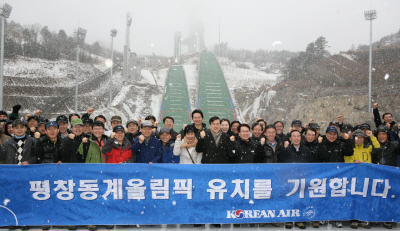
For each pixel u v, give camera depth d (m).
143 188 5.79
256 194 5.88
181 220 5.80
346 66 66.62
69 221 5.70
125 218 5.76
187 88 58.59
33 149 5.90
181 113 45.97
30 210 5.67
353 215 6.07
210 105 50.16
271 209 5.91
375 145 6.62
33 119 7.82
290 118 40.22
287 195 5.93
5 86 53.75
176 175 5.80
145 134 6.21
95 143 6.23
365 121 30.22
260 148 6.25
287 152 6.37
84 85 66.19
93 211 5.73
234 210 5.86
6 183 5.64
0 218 5.64
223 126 7.24
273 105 52.03
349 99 34.72
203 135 6.14
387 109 32.97
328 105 36.00
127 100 61.81
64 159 6.04
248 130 6.21
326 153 6.29
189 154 6.33
